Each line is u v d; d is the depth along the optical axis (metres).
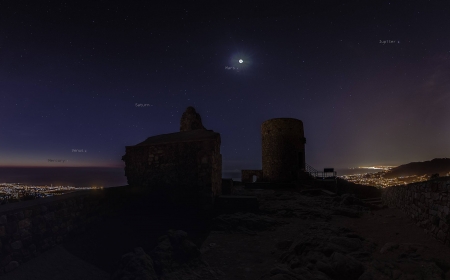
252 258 6.61
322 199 15.34
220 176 12.90
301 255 6.21
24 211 5.52
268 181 25.02
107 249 7.09
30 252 5.56
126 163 12.35
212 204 10.81
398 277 4.58
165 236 7.12
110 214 9.10
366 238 7.24
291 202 14.07
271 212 11.52
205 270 5.92
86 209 7.81
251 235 8.59
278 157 24.56
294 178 24.06
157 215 10.22
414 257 5.40
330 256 5.71
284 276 4.99
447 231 5.82
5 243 5.00
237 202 10.93
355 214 10.88
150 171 11.85
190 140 11.51
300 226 9.45
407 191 9.41
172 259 6.12
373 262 5.27
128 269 5.43
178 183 11.33
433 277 4.40
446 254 5.33
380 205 12.98
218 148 12.44
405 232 7.42
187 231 9.16
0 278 4.74
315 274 5.07
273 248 7.25
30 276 5.07
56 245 6.38
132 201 10.92
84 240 7.15
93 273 5.84
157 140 13.30
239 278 5.49
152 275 5.35
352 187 17.41
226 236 8.53
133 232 8.50
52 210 6.38
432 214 6.77
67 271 5.61
